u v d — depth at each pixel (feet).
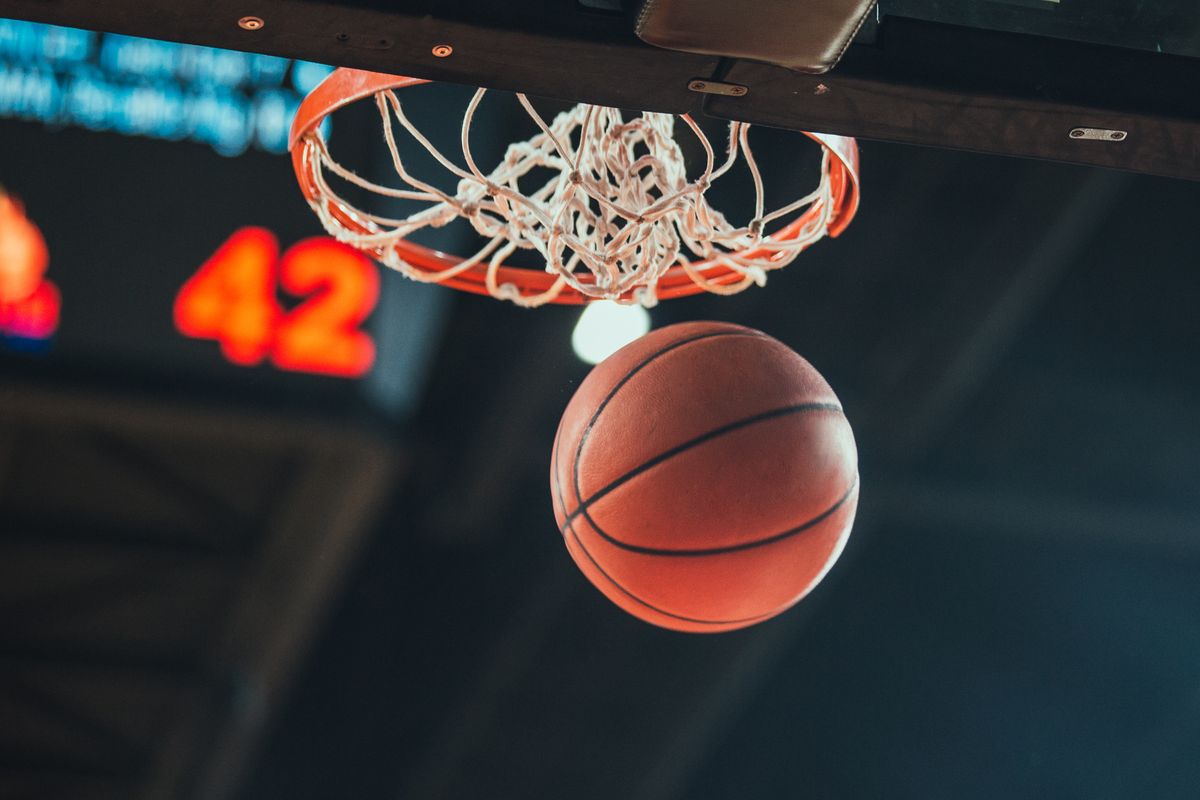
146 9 7.64
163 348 22.09
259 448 26.20
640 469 8.70
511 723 37.58
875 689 41.24
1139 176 28.94
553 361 28.17
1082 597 39.29
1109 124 8.58
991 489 33.78
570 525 9.10
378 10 7.66
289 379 22.49
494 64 8.05
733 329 9.18
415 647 36.78
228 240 21.85
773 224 16.55
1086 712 40.47
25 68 21.07
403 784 39.73
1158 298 31.63
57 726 36.37
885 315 28.89
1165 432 33.30
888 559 38.96
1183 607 38.63
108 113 21.34
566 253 14.23
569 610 35.06
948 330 28.48
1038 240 26.63
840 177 9.18
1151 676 39.65
